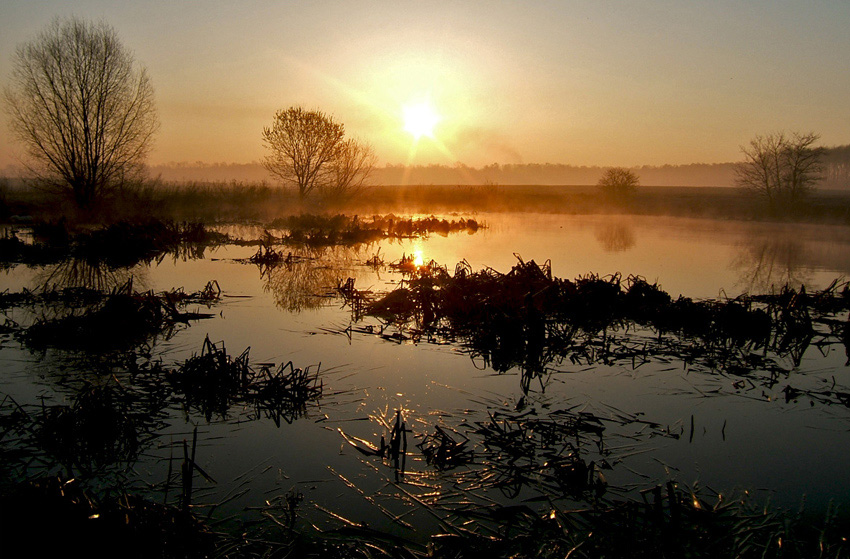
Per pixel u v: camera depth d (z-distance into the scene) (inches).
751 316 378.3
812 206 1315.2
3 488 173.5
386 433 217.9
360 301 435.2
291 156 1263.5
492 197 1836.9
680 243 872.9
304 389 251.1
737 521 163.9
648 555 149.6
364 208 1512.1
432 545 152.3
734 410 246.4
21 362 287.6
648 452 206.8
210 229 955.3
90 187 959.6
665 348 337.7
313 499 173.2
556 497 176.2
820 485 184.7
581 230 1080.2
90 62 921.5
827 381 285.6
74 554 140.3
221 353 260.2
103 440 201.8
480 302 382.6
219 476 185.2
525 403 248.1
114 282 518.3
